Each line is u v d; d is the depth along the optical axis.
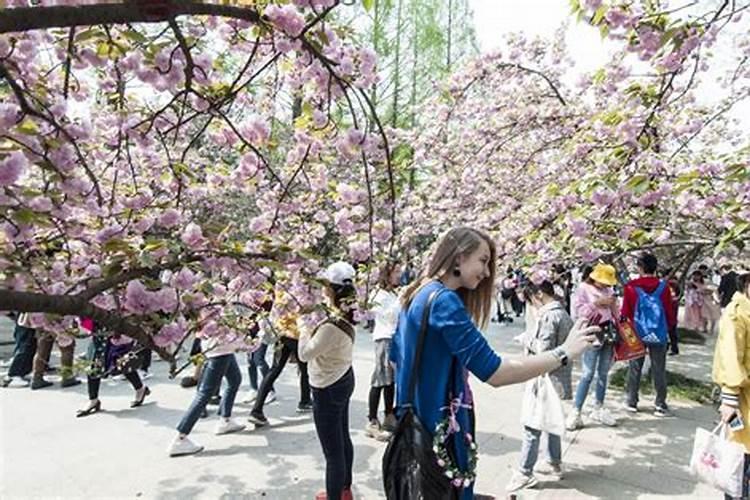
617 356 4.89
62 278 1.89
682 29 2.12
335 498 2.99
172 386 5.98
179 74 1.73
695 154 4.20
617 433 4.64
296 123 2.28
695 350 8.67
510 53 6.44
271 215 2.74
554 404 3.48
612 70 3.60
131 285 1.57
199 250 1.88
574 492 3.48
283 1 1.56
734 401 2.76
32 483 3.54
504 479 3.71
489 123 6.46
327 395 3.00
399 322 1.96
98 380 5.02
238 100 2.64
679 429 4.75
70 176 1.69
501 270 4.88
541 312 4.16
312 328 2.91
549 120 6.11
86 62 1.74
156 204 2.41
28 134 1.47
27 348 6.01
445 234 1.94
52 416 4.91
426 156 6.75
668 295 5.25
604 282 4.64
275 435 4.52
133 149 2.54
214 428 4.69
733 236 2.87
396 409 1.85
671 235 4.00
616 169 3.20
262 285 2.36
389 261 2.97
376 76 1.88
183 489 3.50
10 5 1.36
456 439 1.74
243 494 3.44
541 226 4.16
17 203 1.57
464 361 1.65
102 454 4.04
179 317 1.74
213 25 1.99
